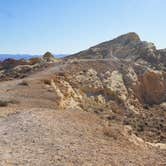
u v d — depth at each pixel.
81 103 39.25
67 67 52.88
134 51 94.69
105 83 52.44
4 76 55.03
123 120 37.12
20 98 22.75
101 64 61.62
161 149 15.12
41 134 12.55
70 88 40.75
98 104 44.78
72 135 12.87
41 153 10.52
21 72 56.38
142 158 11.61
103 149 11.70
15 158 9.95
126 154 11.70
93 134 13.62
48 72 47.53
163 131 32.81
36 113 15.88
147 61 79.38
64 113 16.97
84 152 11.00
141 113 47.44
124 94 52.78
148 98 58.66
